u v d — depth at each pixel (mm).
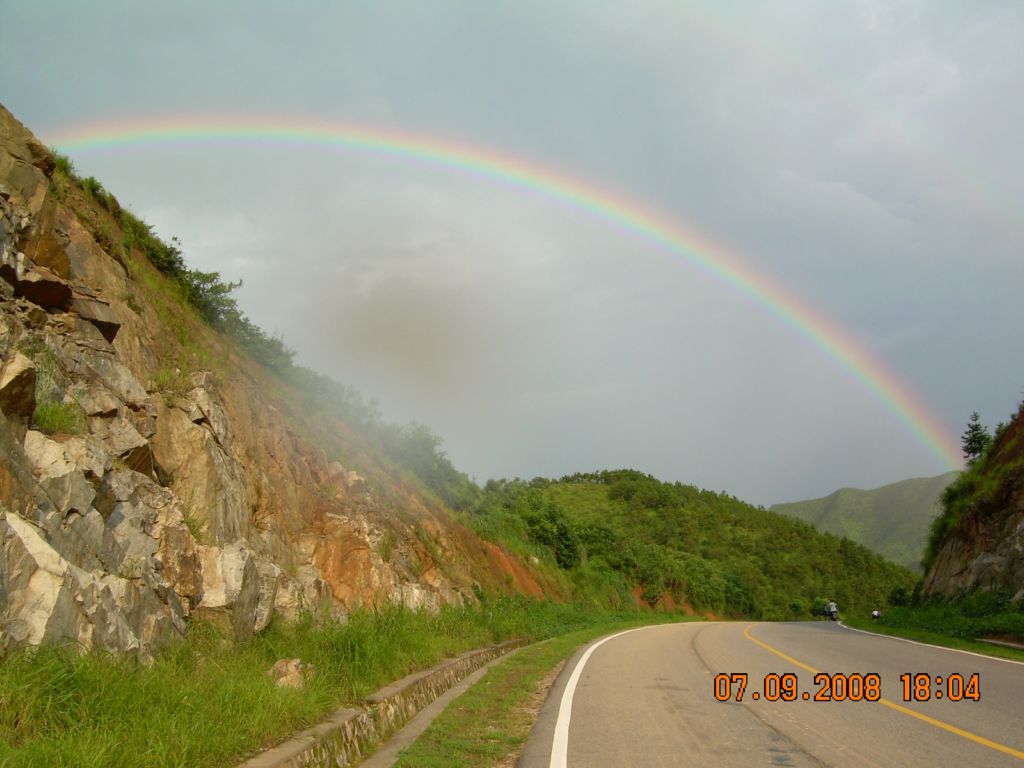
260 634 10422
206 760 5172
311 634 10680
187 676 7102
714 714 9375
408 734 8391
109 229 14945
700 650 18641
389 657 10570
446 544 24938
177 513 10062
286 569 13602
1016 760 6801
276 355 21484
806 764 6738
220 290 19594
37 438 7793
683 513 106188
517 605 27531
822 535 112250
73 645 5984
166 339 14188
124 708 5480
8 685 4910
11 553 5898
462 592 22797
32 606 5883
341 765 6727
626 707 10047
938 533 35688
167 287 17172
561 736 8180
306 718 6867
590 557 54969
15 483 6762
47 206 10820
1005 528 27188
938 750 7207
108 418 9875
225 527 11617
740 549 97125
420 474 31031
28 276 9750
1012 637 19984
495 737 8297
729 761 6887
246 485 13477
